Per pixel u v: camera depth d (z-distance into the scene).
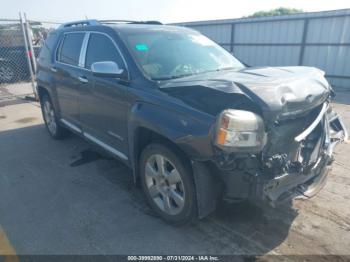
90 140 4.20
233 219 3.06
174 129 2.57
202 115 2.45
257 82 2.60
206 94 2.57
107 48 3.59
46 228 2.99
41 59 5.41
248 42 15.52
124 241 2.79
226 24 16.11
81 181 3.94
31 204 3.42
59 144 5.31
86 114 4.09
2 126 6.57
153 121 2.75
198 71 3.40
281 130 2.53
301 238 2.79
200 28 17.39
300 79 2.81
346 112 7.58
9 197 3.58
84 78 3.92
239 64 3.99
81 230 2.95
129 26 3.75
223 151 2.33
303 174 2.66
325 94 2.92
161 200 3.06
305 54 13.66
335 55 12.77
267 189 2.40
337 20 12.34
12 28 11.85
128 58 3.25
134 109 2.99
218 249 2.67
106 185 3.82
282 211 3.18
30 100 9.28
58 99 4.89
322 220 3.04
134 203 3.40
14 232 2.94
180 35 3.87
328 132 3.06
